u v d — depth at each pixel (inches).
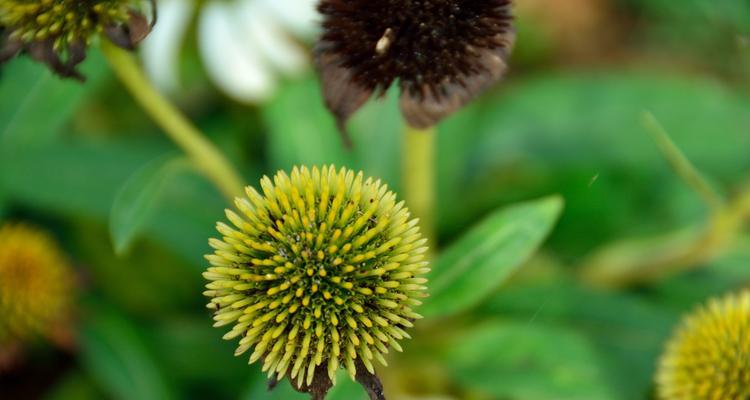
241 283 11.9
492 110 17.2
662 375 14.0
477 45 12.6
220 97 17.2
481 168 16.9
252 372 15.9
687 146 16.8
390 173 15.8
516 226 13.6
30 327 15.5
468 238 13.7
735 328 13.5
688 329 14.1
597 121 17.0
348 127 15.9
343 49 12.7
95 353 15.7
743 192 14.6
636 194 16.6
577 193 16.6
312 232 12.0
